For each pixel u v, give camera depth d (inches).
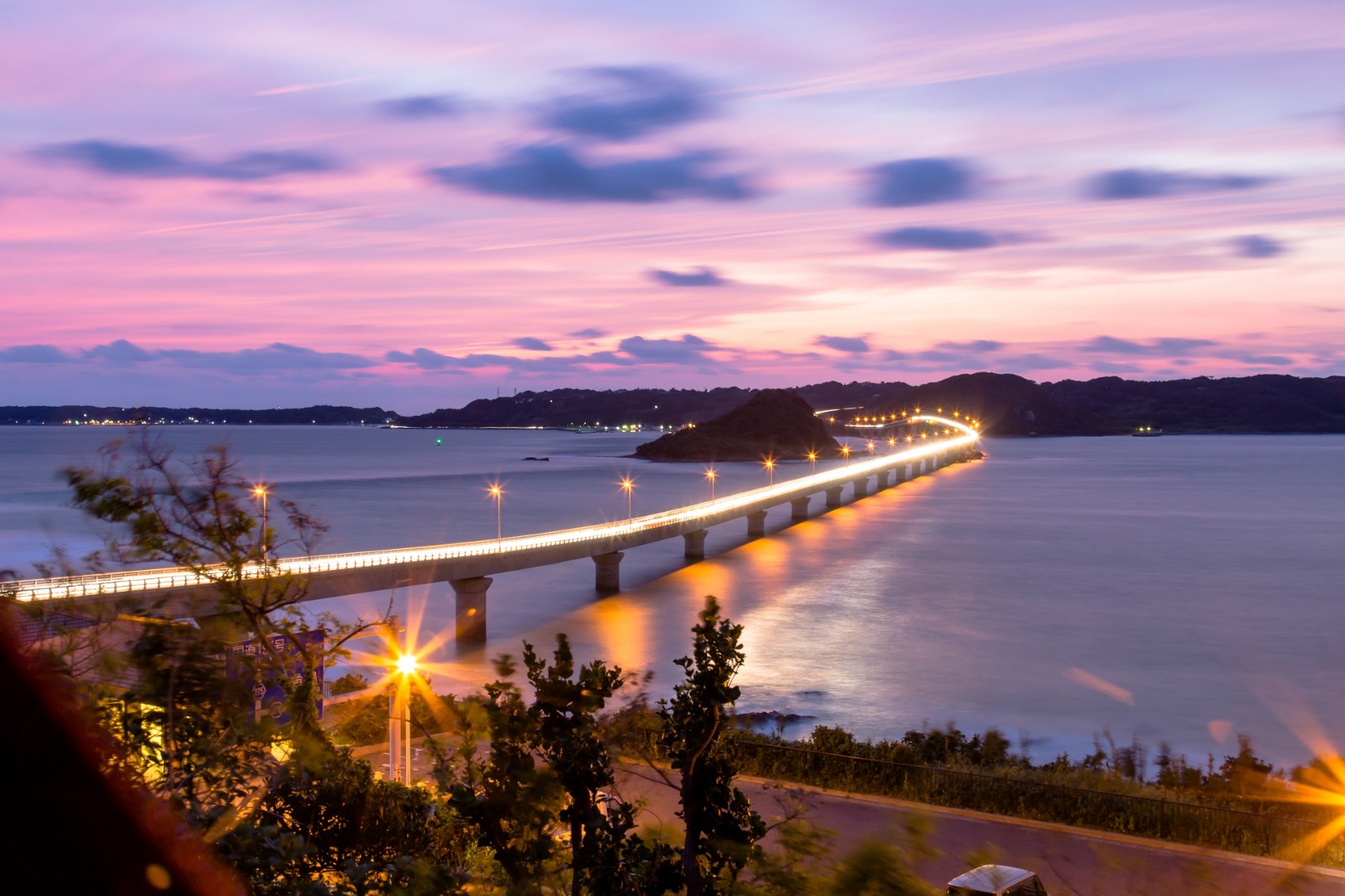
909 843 273.9
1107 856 418.6
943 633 2974.9
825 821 924.0
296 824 430.6
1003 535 5757.9
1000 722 2033.7
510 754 346.6
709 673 361.7
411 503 7632.9
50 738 217.5
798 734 1903.3
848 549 5162.4
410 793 494.9
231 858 264.1
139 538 476.7
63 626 322.0
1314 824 912.3
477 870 363.3
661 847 350.3
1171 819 940.6
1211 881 378.6
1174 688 2329.0
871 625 3107.8
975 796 1025.5
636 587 3900.1
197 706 331.3
